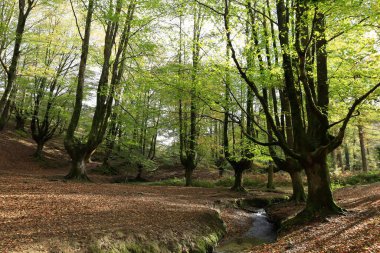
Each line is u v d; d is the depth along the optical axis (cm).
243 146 1909
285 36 1134
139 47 2011
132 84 2245
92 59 2633
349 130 3603
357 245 709
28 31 2195
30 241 664
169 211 1153
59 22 2681
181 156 2584
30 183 1510
